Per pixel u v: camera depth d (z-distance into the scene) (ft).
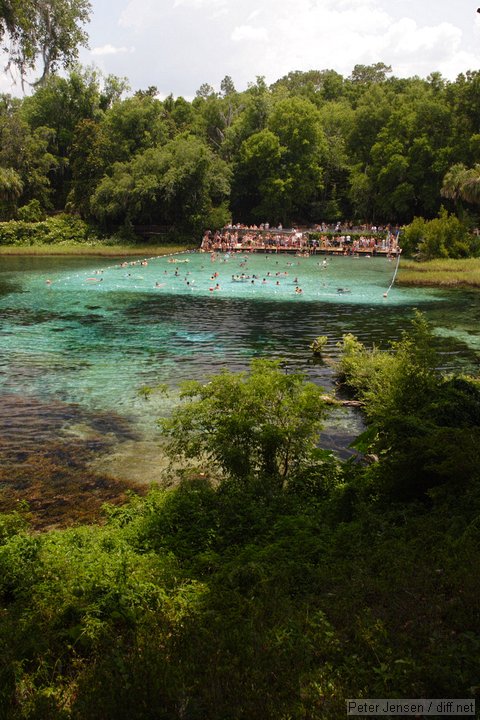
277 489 29.66
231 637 15.94
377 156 244.63
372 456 38.75
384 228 248.93
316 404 32.50
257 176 268.21
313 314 99.76
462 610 16.33
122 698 13.52
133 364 64.49
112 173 249.55
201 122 287.89
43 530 30.12
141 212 240.94
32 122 283.59
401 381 35.58
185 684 14.15
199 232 241.14
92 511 32.42
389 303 111.34
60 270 160.04
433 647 14.87
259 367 35.68
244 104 297.33
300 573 20.76
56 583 20.59
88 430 44.78
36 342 74.69
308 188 261.44
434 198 235.20
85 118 272.51
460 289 129.29
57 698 14.43
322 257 207.31
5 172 229.86
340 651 15.30
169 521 27.27
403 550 20.59
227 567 21.71
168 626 17.24
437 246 179.11
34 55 60.95
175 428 33.22
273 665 14.65
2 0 55.83
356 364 56.08
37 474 37.22
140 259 194.59
